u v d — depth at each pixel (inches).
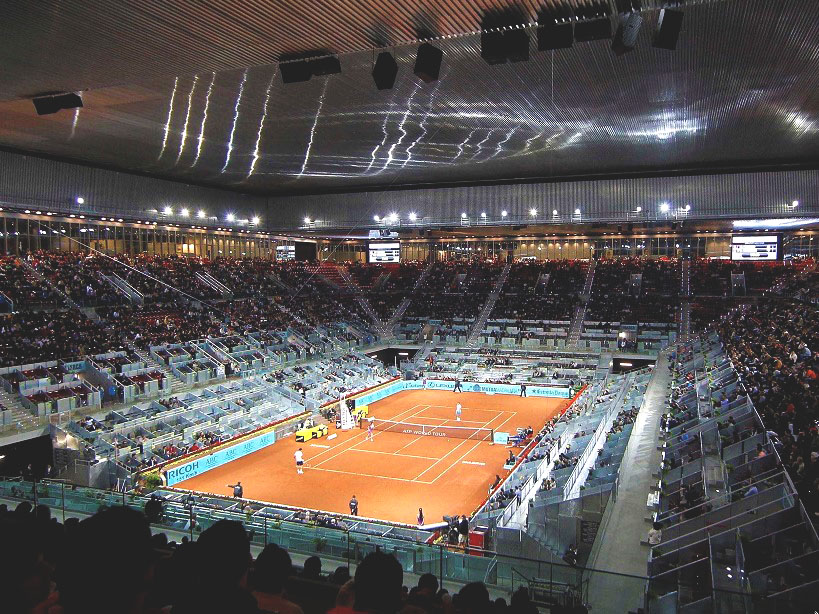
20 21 605.0
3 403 1263.5
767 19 774.5
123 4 565.9
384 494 1157.7
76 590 88.0
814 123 1349.7
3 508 361.4
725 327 1803.6
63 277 1900.8
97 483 1159.6
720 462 792.3
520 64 957.8
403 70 986.1
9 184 1715.1
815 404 778.8
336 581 369.7
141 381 1518.2
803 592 422.0
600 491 730.2
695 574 540.4
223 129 1413.6
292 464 1364.4
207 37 641.0
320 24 605.0
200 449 1323.8
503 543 701.9
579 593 462.3
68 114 1256.8
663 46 576.7
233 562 107.0
